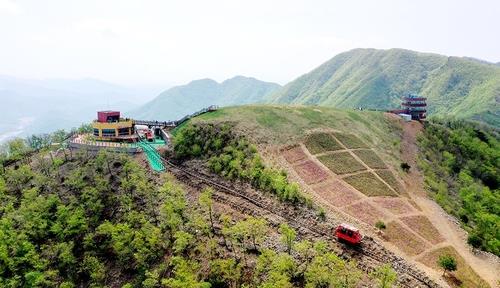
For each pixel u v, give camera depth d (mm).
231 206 84562
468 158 150375
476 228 90750
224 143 108000
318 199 84812
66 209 88375
